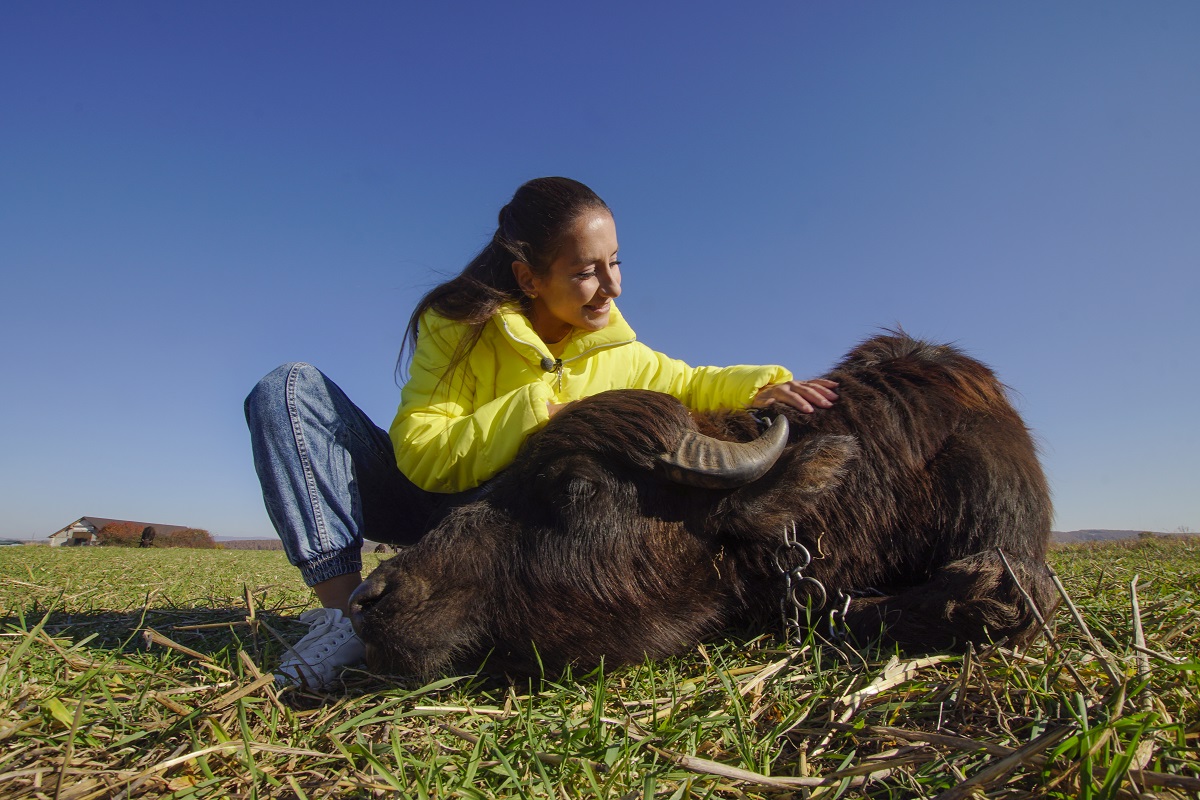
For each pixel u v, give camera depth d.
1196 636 2.92
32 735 2.28
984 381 3.86
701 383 3.75
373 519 3.96
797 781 1.99
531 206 3.45
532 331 3.48
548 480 3.05
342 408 3.62
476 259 3.79
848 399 3.64
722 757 2.21
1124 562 6.14
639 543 3.07
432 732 2.35
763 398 3.53
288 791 2.00
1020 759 1.87
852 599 3.46
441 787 1.95
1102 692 2.35
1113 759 1.81
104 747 2.23
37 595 5.04
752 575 3.29
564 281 3.43
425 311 3.68
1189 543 8.85
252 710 2.48
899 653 3.00
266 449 3.38
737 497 3.12
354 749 2.11
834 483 3.21
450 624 2.91
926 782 1.94
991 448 3.46
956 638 2.98
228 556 13.50
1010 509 3.34
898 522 3.51
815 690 2.56
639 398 3.15
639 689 2.75
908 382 3.70
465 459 3.25
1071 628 3.08
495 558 3.00
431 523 3.39
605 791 1.93
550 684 2.83
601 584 3.00
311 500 3.38
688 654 3.18
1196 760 1.92
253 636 3.29
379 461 3.81
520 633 2.96
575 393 3.56
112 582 6.30
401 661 2.85
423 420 3.36
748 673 2.81
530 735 2.16
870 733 2.24
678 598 3.14
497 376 3.57
